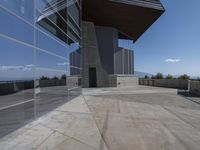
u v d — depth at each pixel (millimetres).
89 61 29625
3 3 6820
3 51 6863
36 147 5531
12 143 5828
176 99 16531
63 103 13969
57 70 13055
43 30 10703
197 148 5609
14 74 7617
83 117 9438
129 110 11367
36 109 9562
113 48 32281
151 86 35969
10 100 7262
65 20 15242
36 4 9773
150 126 7922
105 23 31188
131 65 38156
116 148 5566
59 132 6980
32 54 9258
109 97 17656
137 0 24984
